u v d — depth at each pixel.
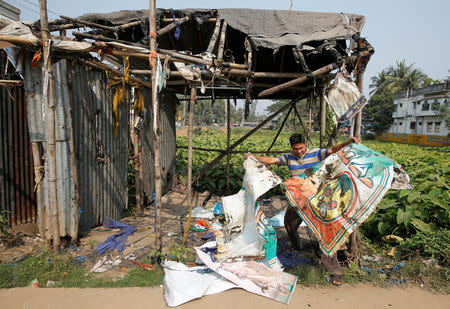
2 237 4.25
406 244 3.99
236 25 4.26
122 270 3.54
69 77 4.07
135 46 3.71
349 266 3.63
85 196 4.59
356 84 3.91
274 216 5.41
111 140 5.32
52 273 3.37
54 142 3.62
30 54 3.79
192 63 3.85
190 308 2.79
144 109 6.32
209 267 3.31
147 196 6.57
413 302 3.00
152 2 3.36
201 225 5.11
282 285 3.16
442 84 33.72
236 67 4.23
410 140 35.97
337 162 3.44
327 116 4.50
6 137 4.58
